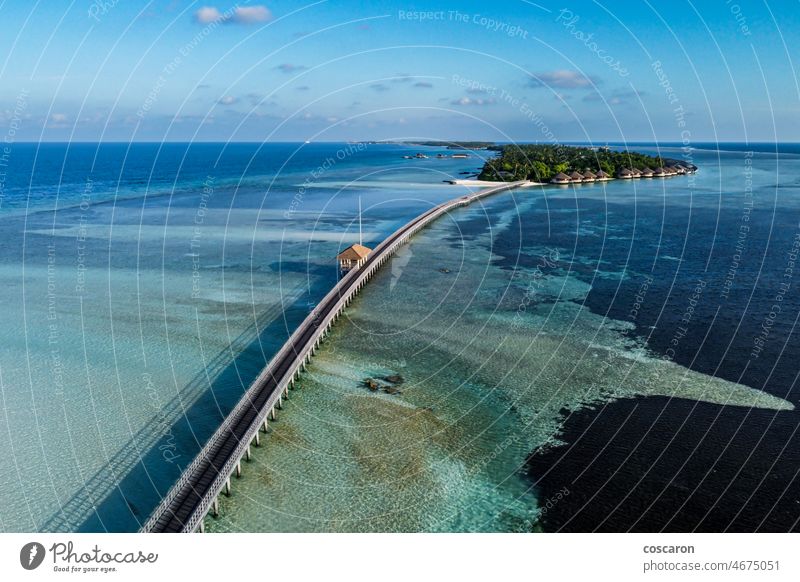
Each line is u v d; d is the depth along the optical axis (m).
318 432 30.25
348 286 51.59
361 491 25.86
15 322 46.91
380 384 35.41
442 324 45.53
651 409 31.91
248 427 28.44
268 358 40.00
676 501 24.72
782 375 35.53
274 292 54.75
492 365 37.88
